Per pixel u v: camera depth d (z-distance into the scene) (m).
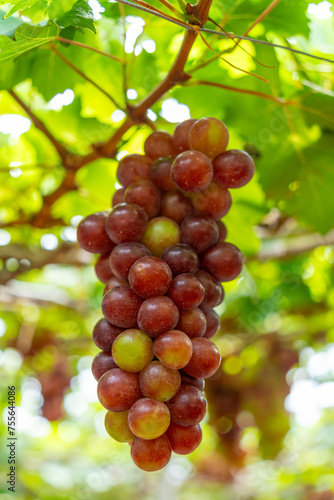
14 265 0.82
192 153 0.42
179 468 1.60
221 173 0.43
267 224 0.81
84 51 0.60
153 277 0.39
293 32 0.54
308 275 0.92
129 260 0.41
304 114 0.60
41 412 0.94
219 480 1.26
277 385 0.88
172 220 0.44
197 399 0.38
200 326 0.40
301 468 1.10
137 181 0.45
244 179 0.43
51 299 0.90
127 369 0.38
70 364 1.00
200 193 0.44
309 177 0.63
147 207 0.44
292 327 0.94
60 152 0.62
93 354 1.01
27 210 0.77
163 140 0.47
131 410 0.37
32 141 0.72
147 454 0.38
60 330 0.98
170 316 0.38
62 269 1.07
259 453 0.85
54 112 0.68
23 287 0.95
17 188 0.76
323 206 0.64
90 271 1.00
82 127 0.69
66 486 1.07
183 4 0.45
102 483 1.25
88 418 1.47
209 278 0.43
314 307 0.93
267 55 0.55
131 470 1.47
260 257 0.80
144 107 0.53
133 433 0.38
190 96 0.61
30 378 1.04
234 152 0.43
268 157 0.63
